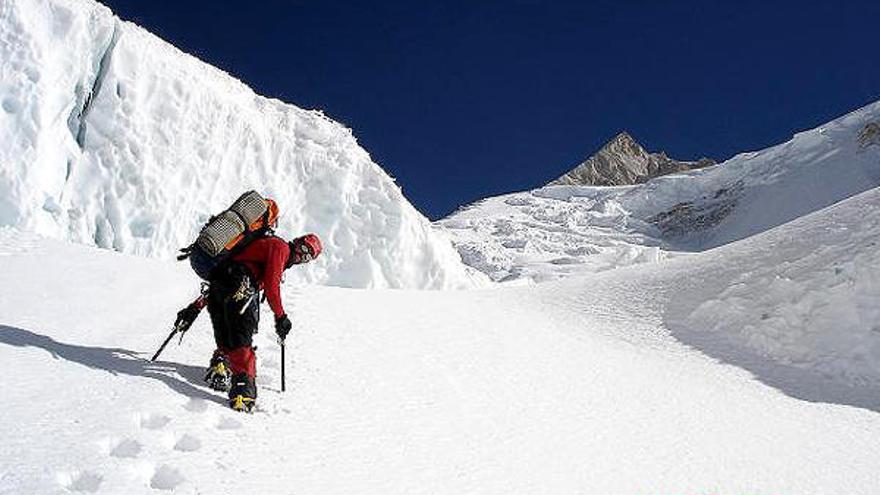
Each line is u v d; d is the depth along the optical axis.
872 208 15.17
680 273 16.09
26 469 3.32
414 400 6.00
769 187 140.62
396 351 7.76
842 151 139.38
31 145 16.12
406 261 24.70
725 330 12.85
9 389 4.17
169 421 4.22
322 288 12.56
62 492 3.21
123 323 6.23
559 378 8.12
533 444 5.54
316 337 7.57
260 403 4.96
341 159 25.12
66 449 3.59
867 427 8.54
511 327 11.23
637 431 6.51
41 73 16.55
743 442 6.81
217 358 4.96
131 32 19.67
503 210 163.12
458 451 5.03
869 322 11.56
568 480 4.94
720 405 8.23
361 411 5.38
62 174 17.14
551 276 96.12
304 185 24.23
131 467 3.57
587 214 153.88
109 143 18.28
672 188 159.00
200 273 4.94
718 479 5.62
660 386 8.66
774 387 10.20
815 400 9.77
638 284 15.96
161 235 18.83
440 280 25.23
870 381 10.61
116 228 17.95
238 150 22.31
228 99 22.52
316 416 5.02
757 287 13.76
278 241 4.98
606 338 11.98
